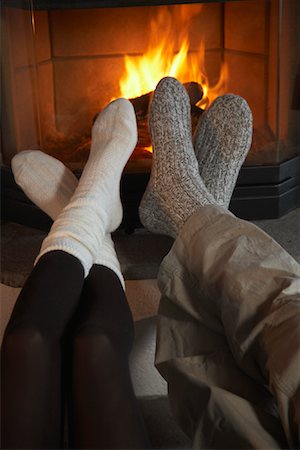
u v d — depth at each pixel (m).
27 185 1.32
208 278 1.01
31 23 1.55
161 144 1.39
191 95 1.68
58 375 0.76
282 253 0.99
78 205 1.06
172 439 1.08
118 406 0.73
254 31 1.63
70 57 1.68
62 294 0.83
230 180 1.47
